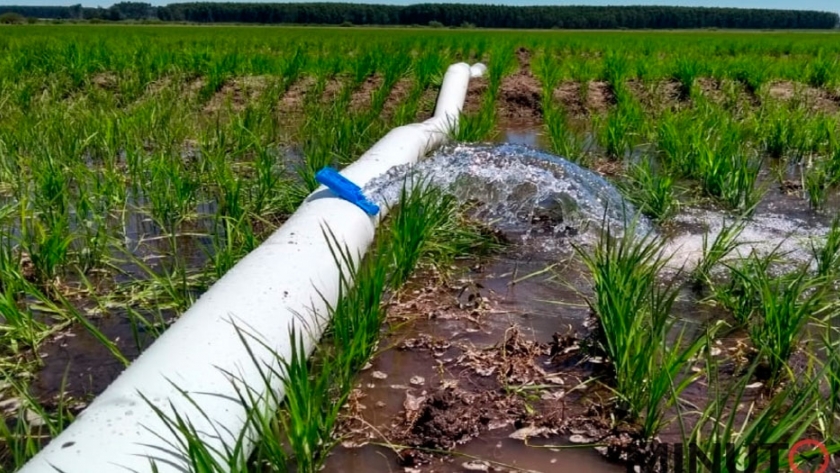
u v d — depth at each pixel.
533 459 2.73
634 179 5.97
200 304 3.03
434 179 5.32
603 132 7.89
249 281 3.17
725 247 4.45
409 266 4.15
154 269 4.43
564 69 12.93
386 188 4.95
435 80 11.34
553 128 7.69
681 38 33.97
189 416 2.38
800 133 7.50
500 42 22.83
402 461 2.72
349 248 3.86
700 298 4.02
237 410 2.54
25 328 3.54
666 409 2.83
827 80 11.59
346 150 6.87
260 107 9.09
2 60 13.24
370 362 3.38
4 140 6.82
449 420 2.90
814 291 3.99
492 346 3.52
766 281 3.53
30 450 2.42
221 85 11.31
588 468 2.68
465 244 4.71
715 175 5.79
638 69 12.60
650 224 5.14
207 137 7.05
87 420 2.31
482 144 6.50
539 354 3.46
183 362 2.59
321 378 2.74
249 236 4.25
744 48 22.61
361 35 33.16
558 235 4.97
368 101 10.51
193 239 4.95
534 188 5.42
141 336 3.64
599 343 3.44
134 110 8.52
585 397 3.11
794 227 5.13
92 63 12.44
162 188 5.39
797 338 3.44
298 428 2.48
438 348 3.50
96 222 5.04
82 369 3.36
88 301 4.02
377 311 3.39
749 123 8.27
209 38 24.97
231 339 2.77
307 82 11.68
